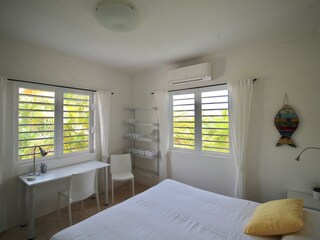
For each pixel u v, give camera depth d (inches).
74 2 57.6
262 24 72.2
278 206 55.1
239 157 93.8
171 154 126.3
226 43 89.7
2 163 83.0
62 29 75.4
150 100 139.5
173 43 89.9
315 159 79.7
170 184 88.2
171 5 59.4
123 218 58.2
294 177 84.0
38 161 97.7
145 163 143.3
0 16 65.4
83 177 88.5
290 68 85.0
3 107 83.3
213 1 57.8
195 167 115.0
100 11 58.1
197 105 115.5
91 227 53.0
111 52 101.7
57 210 98.4
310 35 80.1
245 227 51.9
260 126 92.0
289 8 61.8
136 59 113.3
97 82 125.6
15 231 83.8
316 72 79.4
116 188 135.5
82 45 91.9
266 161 90.7
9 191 86.6
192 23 71.1
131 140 149.5
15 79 88.1
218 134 106.6
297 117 82.8
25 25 72.1
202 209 64.5
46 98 100.3
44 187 98.0
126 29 65.8
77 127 115.3
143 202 69.6
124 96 145.5
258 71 93.0
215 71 107.0
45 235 80.8
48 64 100.6
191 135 118.4
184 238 48.9
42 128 98.7
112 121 136.6
